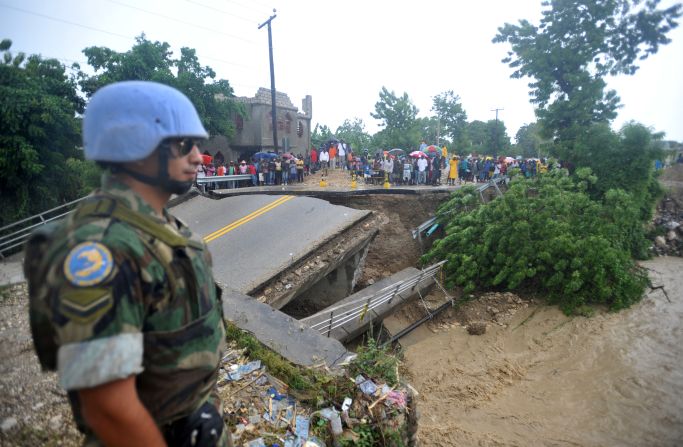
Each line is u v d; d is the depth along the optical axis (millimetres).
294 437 3266
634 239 18609
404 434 3568
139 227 1267
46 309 1127
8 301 6543
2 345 4945
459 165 22562
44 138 13820
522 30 20969
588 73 19531
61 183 14625
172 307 1323
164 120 1334
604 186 17562
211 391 1772
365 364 4129
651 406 8273
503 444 7273
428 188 16672
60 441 3227
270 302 8391
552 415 8172
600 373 9477
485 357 10531
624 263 13734
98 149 1305
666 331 11039
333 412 3518
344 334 9945
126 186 1354
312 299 11562
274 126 25906
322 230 10648
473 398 8852
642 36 19625
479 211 14242
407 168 20859
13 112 12953
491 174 22391
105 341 1073
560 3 19984
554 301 12578
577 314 12023
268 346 4715
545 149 20594
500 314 12461
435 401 8812
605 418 8008
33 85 14188
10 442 3162
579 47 20062
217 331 1542
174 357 1343
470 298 13188
